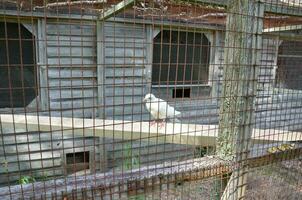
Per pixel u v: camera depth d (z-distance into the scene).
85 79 4.21
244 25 1.60
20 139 3.93
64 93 4.12
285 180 2.63
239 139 1.73
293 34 3.91
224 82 1.75
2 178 3.83
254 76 1.68
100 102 4.33
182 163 1.72
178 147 2.54
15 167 3.90
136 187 1.49
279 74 4.84
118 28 4.21
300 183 2.68
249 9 1.58
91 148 4.11
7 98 3.81
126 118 4.47
